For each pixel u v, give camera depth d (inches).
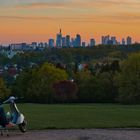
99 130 823.1
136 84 4222.4
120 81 4286.4
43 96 4424.2
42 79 4552.2
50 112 1444.4
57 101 4419.3
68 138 712.4
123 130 824.9
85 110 1644.9
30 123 956.6
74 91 4453.7
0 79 4901.6
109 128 858.8
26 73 4694.9
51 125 908.6
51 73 4601.4
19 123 777.6
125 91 4234.7
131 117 1151.0
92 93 4517.7
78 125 908.6
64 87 4443.9
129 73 4264.3
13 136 741.3
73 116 1195.9
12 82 5403.5
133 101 4205.2
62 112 1443.2
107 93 4520.2
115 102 4335.6
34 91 4448.8
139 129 840.3
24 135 753.6
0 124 759.7
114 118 1111.6
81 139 705.0
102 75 4594.0
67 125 909.8
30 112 1433.3
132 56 4345.5
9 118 773.3
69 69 5841.5
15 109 787.4
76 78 4724.4
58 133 775.7
